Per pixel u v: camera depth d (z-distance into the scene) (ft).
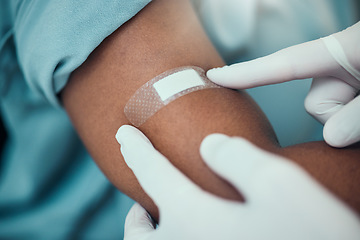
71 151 1.58
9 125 1.51
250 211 0.75
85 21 0.99
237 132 0.97
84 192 1.56
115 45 1.04
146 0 1.01
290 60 1.06
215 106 1.00
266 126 1.03
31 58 1.06
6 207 1.58
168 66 1.02
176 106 0.99
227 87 1.06
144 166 0.93
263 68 1.05
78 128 1.13
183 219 0.83
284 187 0.71
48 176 1.57
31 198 1.57
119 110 1.03
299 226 0.71
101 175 1.55
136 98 1.01
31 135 1.50
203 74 1.05
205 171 0.95
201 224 0.81
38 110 1.47
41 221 1.56
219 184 0.93
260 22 1.36
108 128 1.05
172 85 1.00
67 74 1.07
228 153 0.80
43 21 1.03
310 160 0.94
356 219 0.71
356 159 0.93
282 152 0.98
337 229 0.69
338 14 1.51
